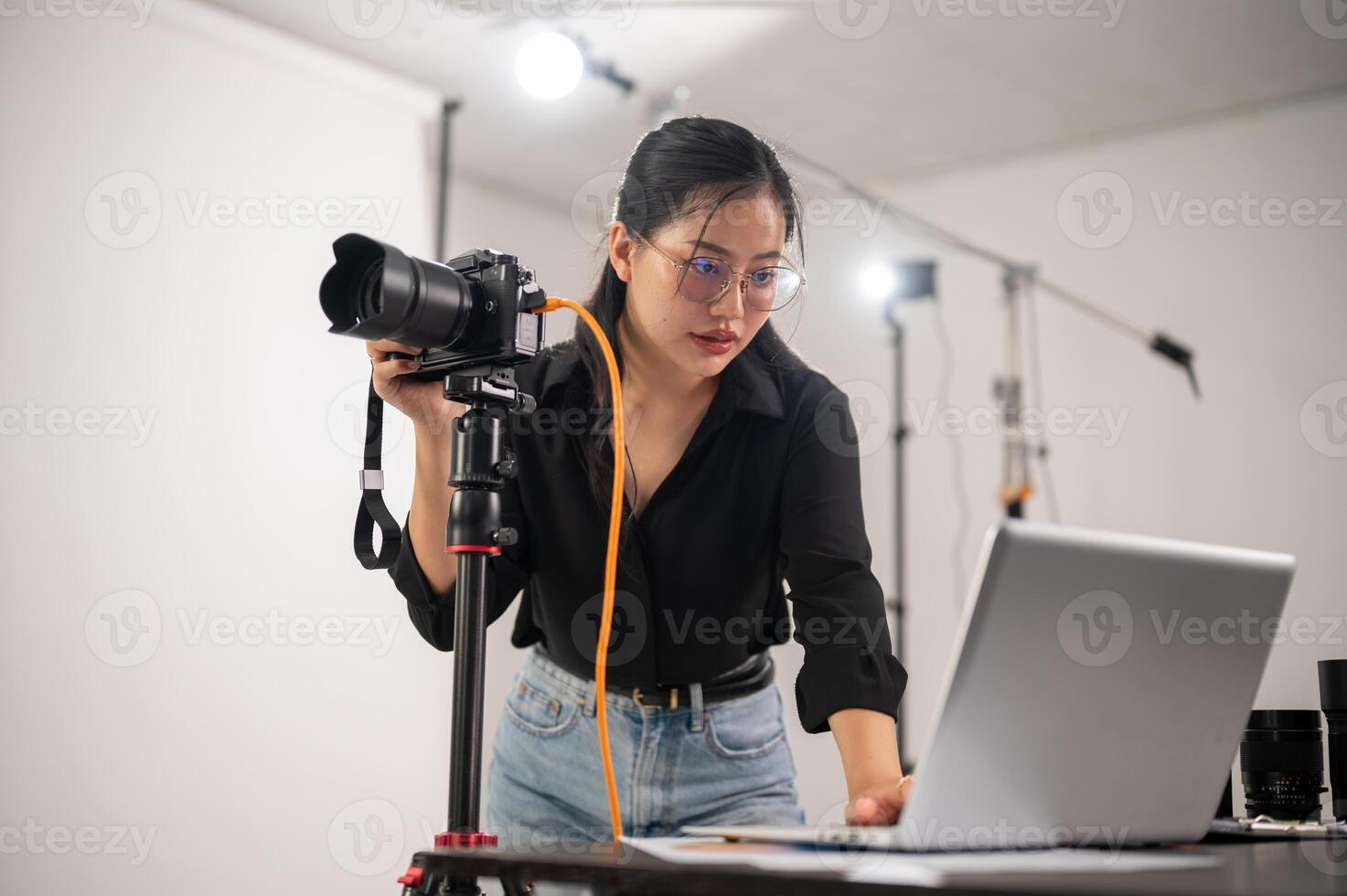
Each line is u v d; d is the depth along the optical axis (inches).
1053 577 31.2
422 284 36.9
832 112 147.9
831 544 52.3
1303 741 51.4
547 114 143.1
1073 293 156.2
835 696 46.6
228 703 110.7
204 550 110.8
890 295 147.6
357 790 118.0
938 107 146.6
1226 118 148.4
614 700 56.1
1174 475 147.4
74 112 107.6
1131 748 34.4
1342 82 139.0
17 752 98.4
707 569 56.1
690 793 56.0
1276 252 144.5
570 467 55.7
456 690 36.9
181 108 114.2
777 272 49.7
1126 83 140.2
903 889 24.0
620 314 55.4
